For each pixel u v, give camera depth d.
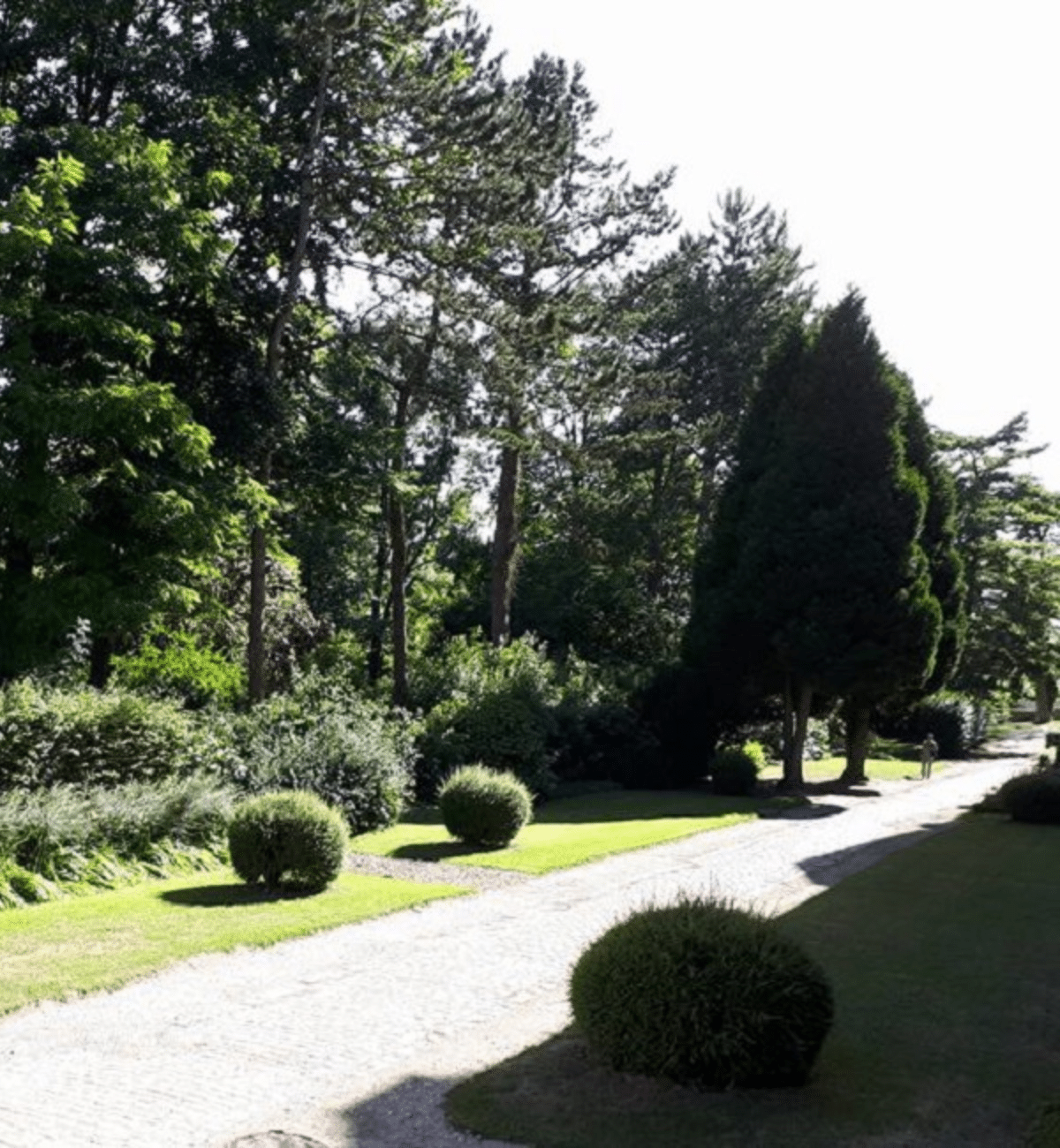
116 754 17.02
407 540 50.66
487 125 29.33
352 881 15.69
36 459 21.88
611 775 33.81
